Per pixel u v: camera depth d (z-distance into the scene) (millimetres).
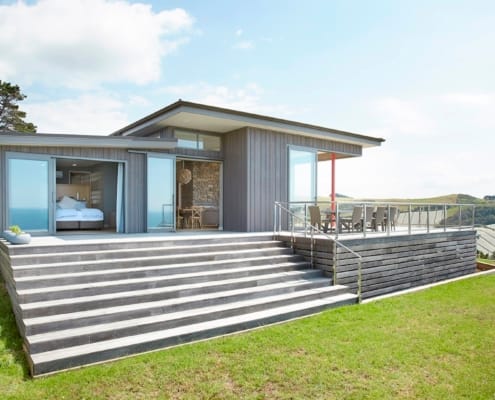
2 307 5465
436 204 10203
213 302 5582
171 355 4129
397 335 4844
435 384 3553
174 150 10383
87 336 4238
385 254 8484
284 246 8359
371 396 3316
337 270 7344
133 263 6137
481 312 5980
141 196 9953
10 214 8125
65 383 3465
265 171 10680
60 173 14461
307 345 4453
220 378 3611
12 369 3752
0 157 8016
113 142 9227
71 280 5344
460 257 10977
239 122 9742
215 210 12547
